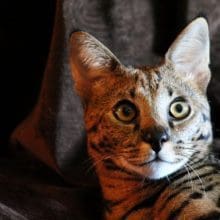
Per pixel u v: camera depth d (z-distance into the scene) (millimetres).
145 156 655
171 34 809
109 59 703
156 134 654
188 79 704
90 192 746
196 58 712
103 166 698
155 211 667
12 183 730
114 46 795
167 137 657
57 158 769
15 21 859
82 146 779
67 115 770
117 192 694
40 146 792
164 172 661
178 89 688
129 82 687
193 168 679
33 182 756
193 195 651
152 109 669
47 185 750
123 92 684
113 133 678
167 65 703
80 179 775
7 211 666
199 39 710
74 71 712
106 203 708
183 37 706
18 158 841
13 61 871
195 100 690
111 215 701
